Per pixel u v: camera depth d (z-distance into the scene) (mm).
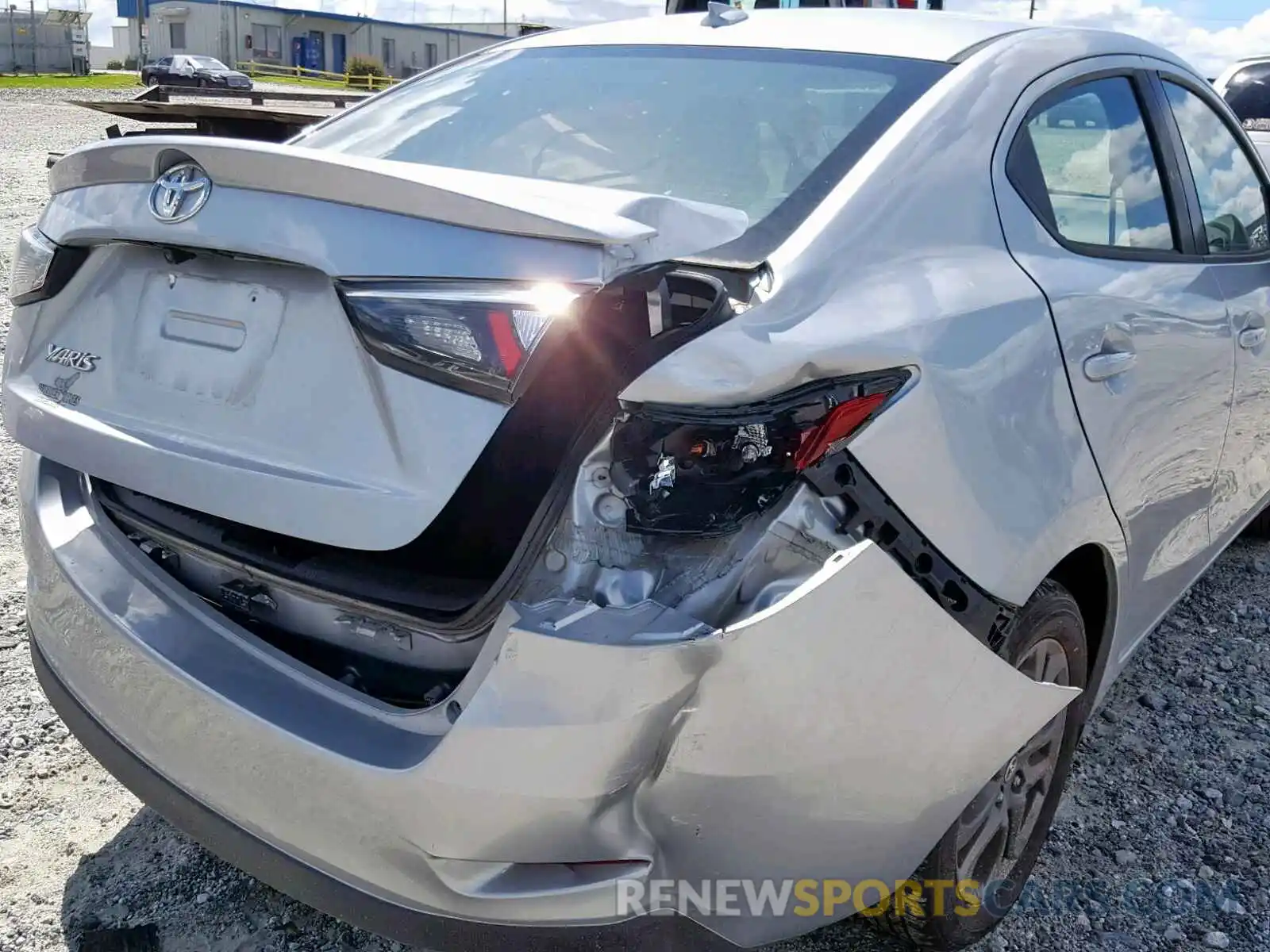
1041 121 2447
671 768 1616
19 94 29453
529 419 1769
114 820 2639
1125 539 2473
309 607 1888
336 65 60938
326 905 1789
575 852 1630
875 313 1843
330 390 1733
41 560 2152
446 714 1655
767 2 4855
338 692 1758
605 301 1693
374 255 1653
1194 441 2785
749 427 1654
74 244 2094
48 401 2104
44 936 2264
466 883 1656
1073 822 2805
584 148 2377
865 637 1664
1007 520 1962
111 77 44406
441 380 1618
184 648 1872
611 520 1669
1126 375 2373
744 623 1558
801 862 1774
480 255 1596
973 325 1970
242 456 1790
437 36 63625
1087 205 2541
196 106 7297
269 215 1743
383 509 1641
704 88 2471
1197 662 3623
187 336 1921
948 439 1848
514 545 1762
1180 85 3111
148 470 1869
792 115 2318
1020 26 2715
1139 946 2404
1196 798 2916
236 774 1806
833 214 2004
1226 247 3174
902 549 1794
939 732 1819
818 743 1678
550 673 1550
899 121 2230
